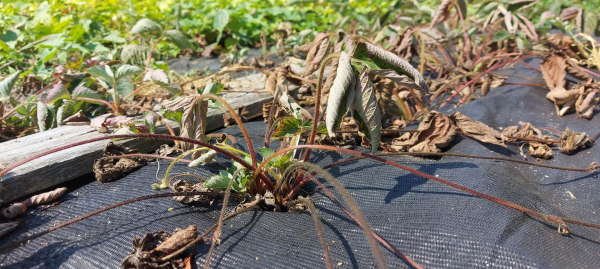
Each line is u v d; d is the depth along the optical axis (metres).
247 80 0.60
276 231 0.28
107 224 0.29
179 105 0.33
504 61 0.66
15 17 0.73
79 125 0.42
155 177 0.35
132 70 0.44
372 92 0.27
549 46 0.63
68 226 0.30
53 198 0.32
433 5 1.11
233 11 0.93
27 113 0.45
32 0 0.88
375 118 0.27
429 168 0.34
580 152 0.39
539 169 0.37
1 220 0.31
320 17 1.15
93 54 0.72
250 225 0.29
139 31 0.59
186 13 0.95
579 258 0.25
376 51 0.27
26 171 0.32
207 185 0.30
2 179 0.31
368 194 0.32
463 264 0.24
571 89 0.46
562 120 0.46
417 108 0.48
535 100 0.50
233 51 0.82
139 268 0.25
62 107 0.44
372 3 1.23
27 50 0.67
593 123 0.44
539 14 0.75
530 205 0.30
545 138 0.40
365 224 0.19
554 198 0.33
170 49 0.88
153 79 0.43
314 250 0.26
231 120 0.46
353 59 0.28
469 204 0.29
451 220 0.27
